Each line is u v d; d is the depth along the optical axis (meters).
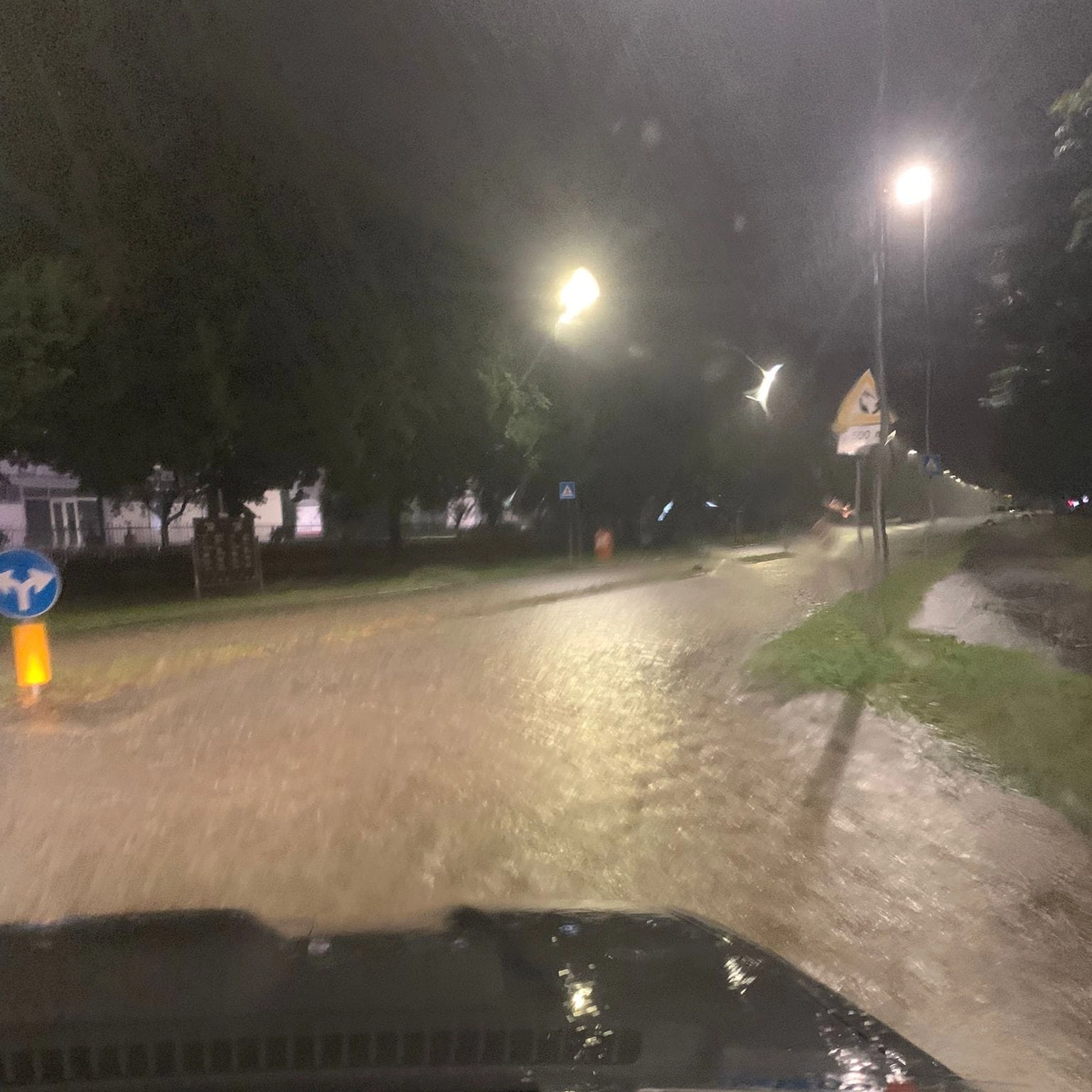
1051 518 68.19
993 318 31.78
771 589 28.61
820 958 5.18
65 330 21.20
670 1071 2.37
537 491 46.66
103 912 5.64
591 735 10.43
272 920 3.90
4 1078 2.33
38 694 13.16
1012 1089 3.95
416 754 9.71
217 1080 2.31
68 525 51.69
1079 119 21.45
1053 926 5.62
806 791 8.31
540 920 3.67
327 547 35.75
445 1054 2.43
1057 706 10.55
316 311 26.52
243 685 13.81
